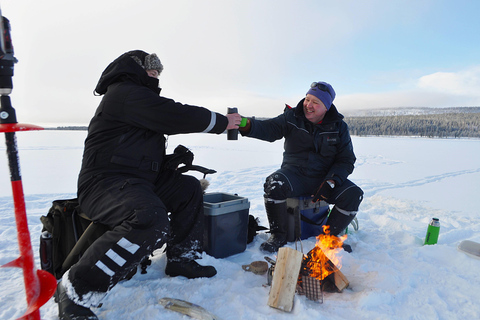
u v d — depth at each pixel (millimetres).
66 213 1822
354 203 2635
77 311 1403
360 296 1787
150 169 1826
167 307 1629
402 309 1729
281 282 1704
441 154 17188
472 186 6949
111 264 1429
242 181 6449
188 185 2061
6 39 1060
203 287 1872
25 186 5785
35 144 16844
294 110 2938
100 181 1684
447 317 1677
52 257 1856
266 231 3160
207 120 1832
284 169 2857
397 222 3529
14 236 2861
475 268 2268
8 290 1842
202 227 2113
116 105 1717
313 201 2713
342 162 2805
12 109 1107
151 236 1508
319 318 1573
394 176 8422
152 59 1963
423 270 2209
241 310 1654
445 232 3227
